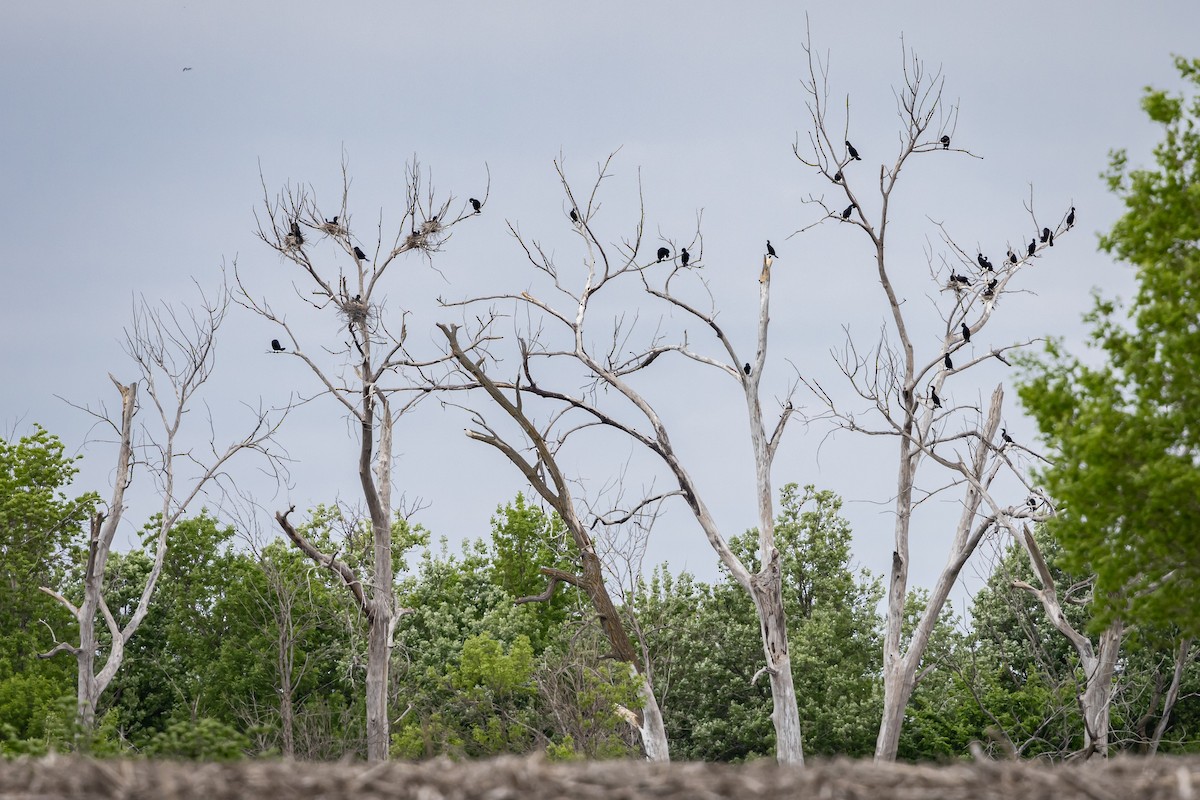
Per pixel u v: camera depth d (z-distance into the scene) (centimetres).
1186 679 3741
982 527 3061
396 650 3984
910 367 3173
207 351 3619
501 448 3269
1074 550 1812
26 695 3506
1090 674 3069
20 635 3934
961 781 967
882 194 3127
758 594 3188
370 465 3278
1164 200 1792
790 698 3144
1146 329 1738
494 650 3195
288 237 3173
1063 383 1802
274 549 4025
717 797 923
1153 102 1816
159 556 3528
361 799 918
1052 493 1777
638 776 984
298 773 1003
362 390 3244
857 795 927
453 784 947
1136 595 1906
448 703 3362
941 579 3141
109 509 3412
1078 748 3706
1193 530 1675
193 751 1395
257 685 3912
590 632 3444
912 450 3225
